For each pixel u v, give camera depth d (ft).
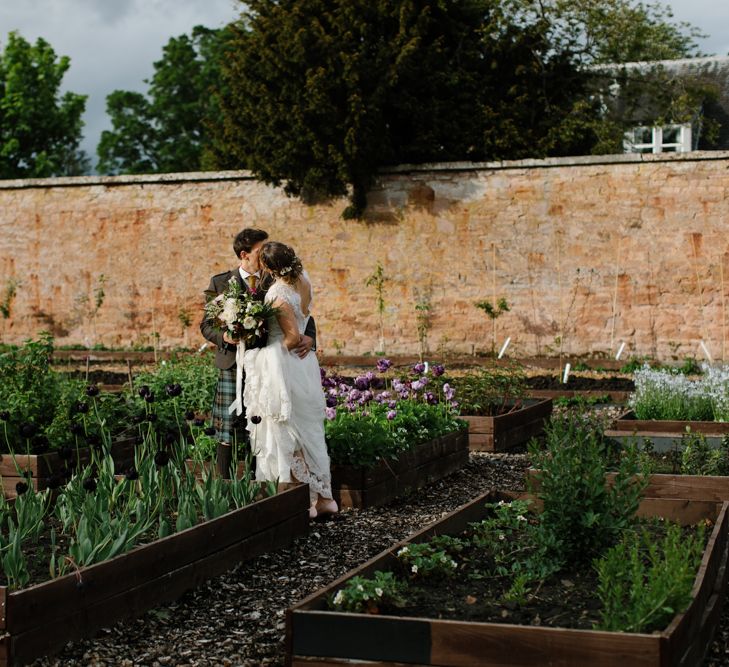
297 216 68.64
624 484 16.58
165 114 136.87
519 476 28.40
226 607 16.43
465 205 65.82
